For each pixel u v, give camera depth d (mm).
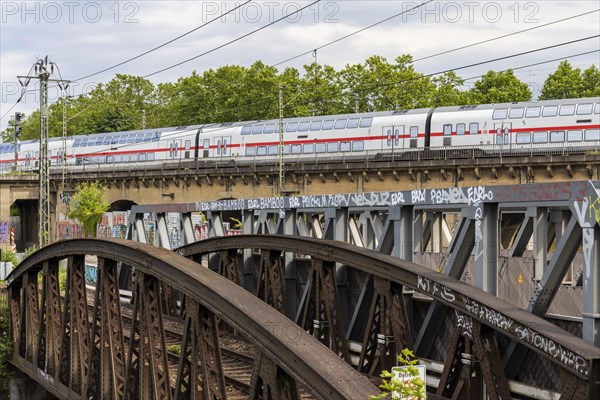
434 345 21406
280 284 27422
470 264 21266
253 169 82000
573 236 16328
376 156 73875
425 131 70875
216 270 34719
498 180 65000
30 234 123250
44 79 60000
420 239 23062
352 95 114312
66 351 28250
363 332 24297
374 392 12633
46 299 30984
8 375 35938
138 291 21047
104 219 93125
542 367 17953
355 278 25453
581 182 15977
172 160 92562
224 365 27078
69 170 104062
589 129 62062
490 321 16516
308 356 13484
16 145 114688
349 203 24844
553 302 18078
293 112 115125
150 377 20406
